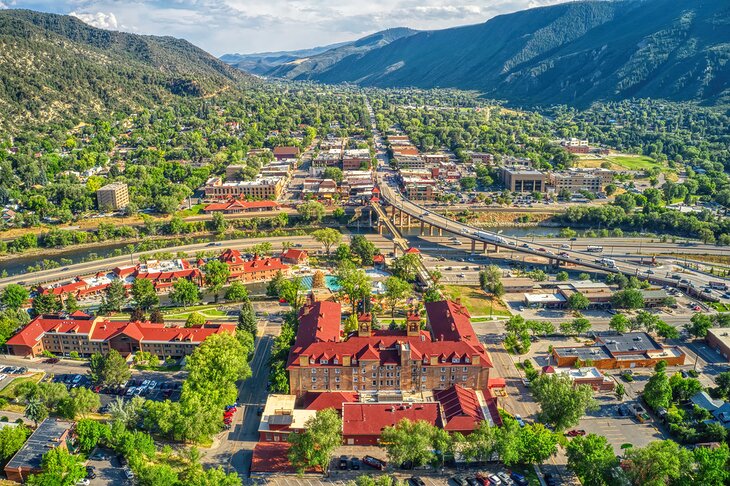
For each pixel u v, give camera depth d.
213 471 196.38
